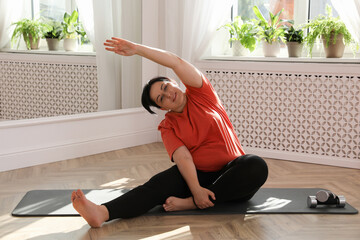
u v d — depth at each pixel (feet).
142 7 12.39
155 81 7.22
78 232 6.50
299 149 10.98
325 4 11.20
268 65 11.02
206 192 7.00
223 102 11.87
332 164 10.53
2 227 6.69
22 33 9.73
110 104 11.85
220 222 6.82
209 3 11.50
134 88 12.46
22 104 9.97
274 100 11.13
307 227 6.64
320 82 10.47
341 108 10.33
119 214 6.77
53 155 10.69
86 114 11.28
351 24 9.84
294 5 11.62
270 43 11.45
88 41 11.09
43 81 10.25
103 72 11.53
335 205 7.52
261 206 7.47
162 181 7.11
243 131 11.71
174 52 12.42
